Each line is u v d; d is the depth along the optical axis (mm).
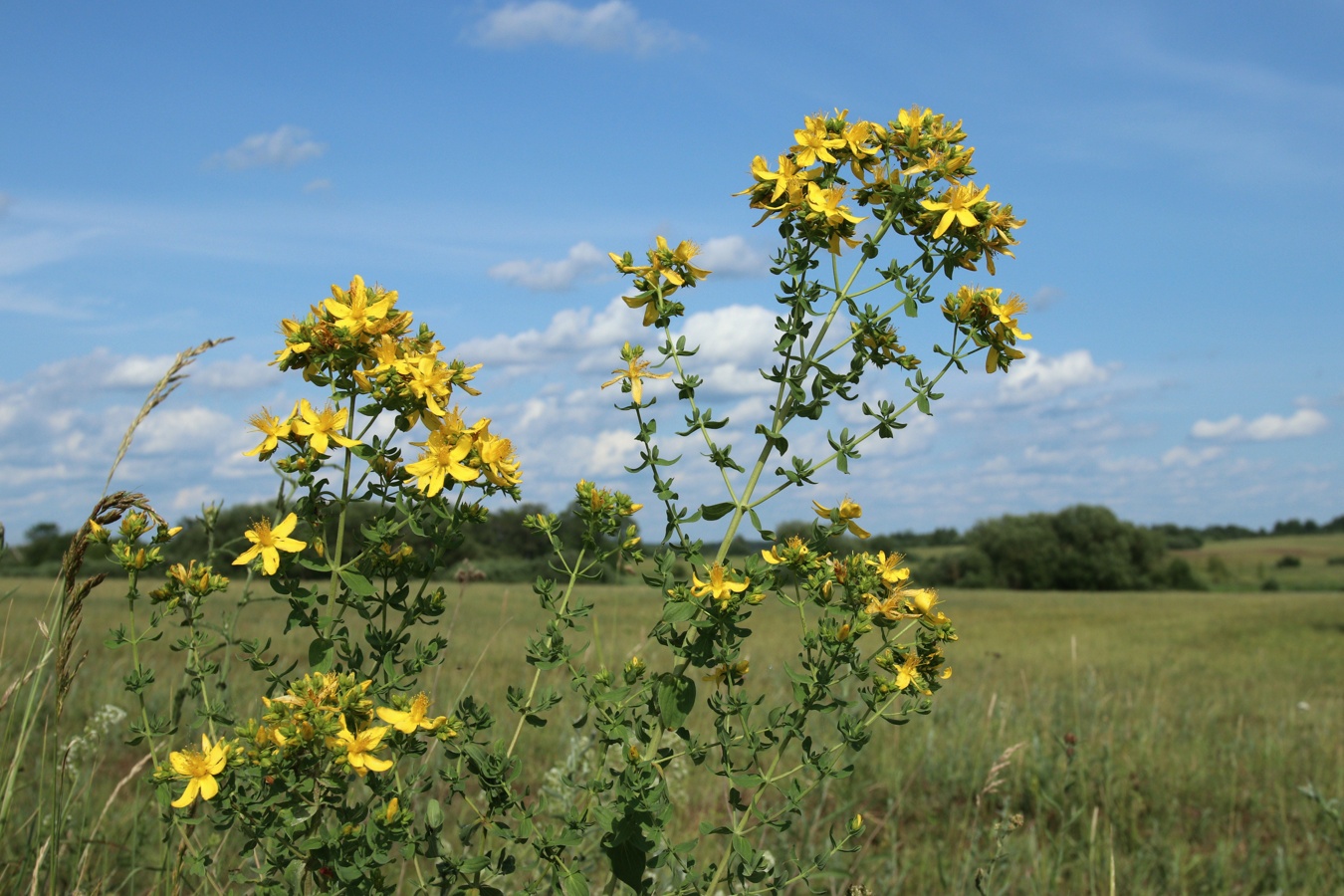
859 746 2131
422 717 1773
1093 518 77438
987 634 25984
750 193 2385
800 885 3502
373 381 1847
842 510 2262
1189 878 4309
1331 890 4215
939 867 3873
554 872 1997
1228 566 83750
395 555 1946
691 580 2217
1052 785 5227
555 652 2129
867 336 2305
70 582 2131
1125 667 15188
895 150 2412
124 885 2822
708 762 4859
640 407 2283
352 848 1718
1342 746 7434
